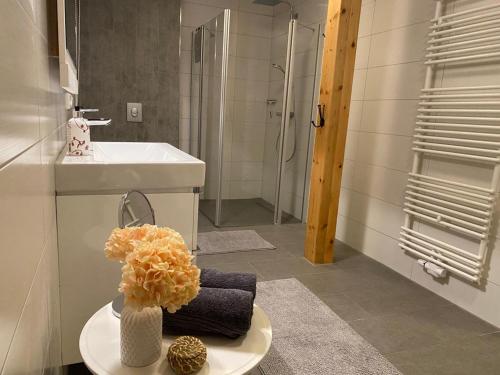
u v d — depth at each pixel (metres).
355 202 3.09
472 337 1.93
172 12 3.53
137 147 2.16
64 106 1.69
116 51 3.42
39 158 0.90
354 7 2.40
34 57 0.84
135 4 3.40
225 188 4.42
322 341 1.82
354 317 2.07
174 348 0.84
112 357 0.87
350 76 2.49
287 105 3.51
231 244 3.04
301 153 3.81
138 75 3.53
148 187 1.46
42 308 0.91
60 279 1.40
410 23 2.48
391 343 1.85
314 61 3.52
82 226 1.39
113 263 1.44
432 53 2.28
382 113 2.76
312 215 2.75
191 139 4.09
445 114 2.25
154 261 0.73
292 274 2.56
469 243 2.15
